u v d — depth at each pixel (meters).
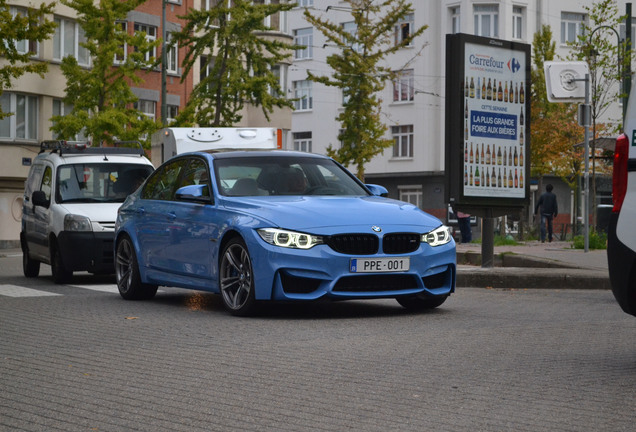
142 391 6.16
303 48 41.56
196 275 10.96
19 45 43.31
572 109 47.31
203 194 11.09
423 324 9.41
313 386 6.24
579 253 20.61
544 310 10.80
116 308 11.34
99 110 37.94
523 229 40.41
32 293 13.77
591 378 6.44
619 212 6.61
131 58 37.81
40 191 16.84
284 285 9.77
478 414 5.39
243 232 10.02
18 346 8.16
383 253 9.84
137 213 12.33
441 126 61.59
